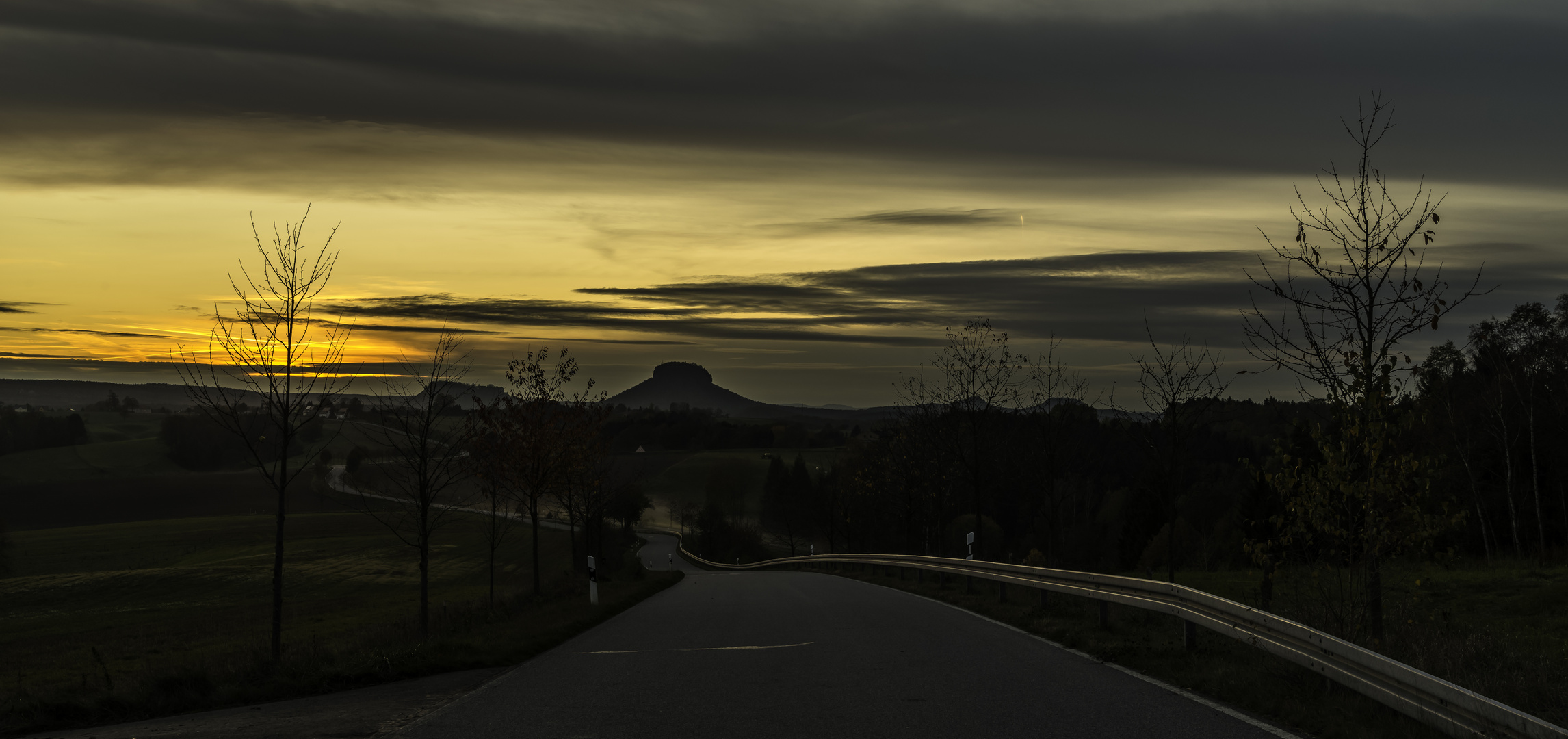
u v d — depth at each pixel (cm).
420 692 955
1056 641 1275
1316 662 800
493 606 2123
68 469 13275
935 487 4356
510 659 1184
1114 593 1320
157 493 11256
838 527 7769
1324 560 1048
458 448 2036
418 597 4700
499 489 2592
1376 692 709
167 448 14362
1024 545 6894
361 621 3438
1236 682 862
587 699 882
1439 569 2098
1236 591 2078
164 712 896
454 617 1916
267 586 5816
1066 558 6731
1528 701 773
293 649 1361
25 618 4631
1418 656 916
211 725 812
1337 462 969
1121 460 7444
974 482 3312
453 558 7381
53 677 2167
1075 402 3250
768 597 2334
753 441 19350
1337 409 971
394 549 7794
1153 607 1176
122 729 818
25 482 12331
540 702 874
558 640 1394
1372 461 935
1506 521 4319
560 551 7656
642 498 11206
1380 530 947
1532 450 3928
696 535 11581
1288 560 1117
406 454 1850
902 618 1642
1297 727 718
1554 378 4288
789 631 1453
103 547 8094
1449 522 925
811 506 9275
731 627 1550
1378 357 951
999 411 3400
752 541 11144
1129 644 1166
